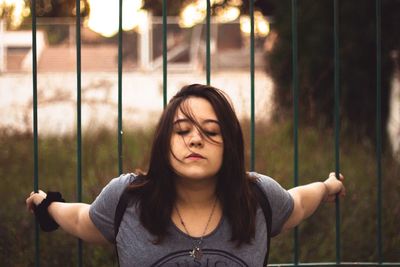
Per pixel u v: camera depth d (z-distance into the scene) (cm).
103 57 1642
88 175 594
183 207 259
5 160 659
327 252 511
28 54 1586
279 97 919
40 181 644
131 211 259
